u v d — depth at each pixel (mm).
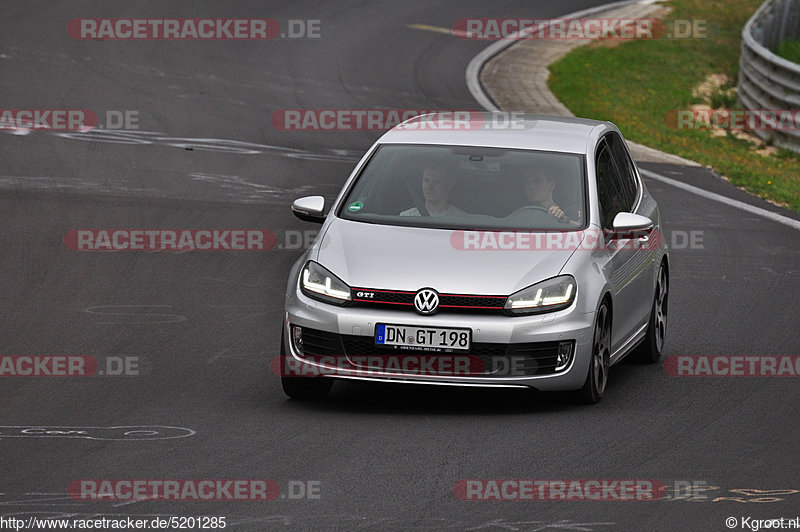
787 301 41344
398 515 20812
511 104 85375
